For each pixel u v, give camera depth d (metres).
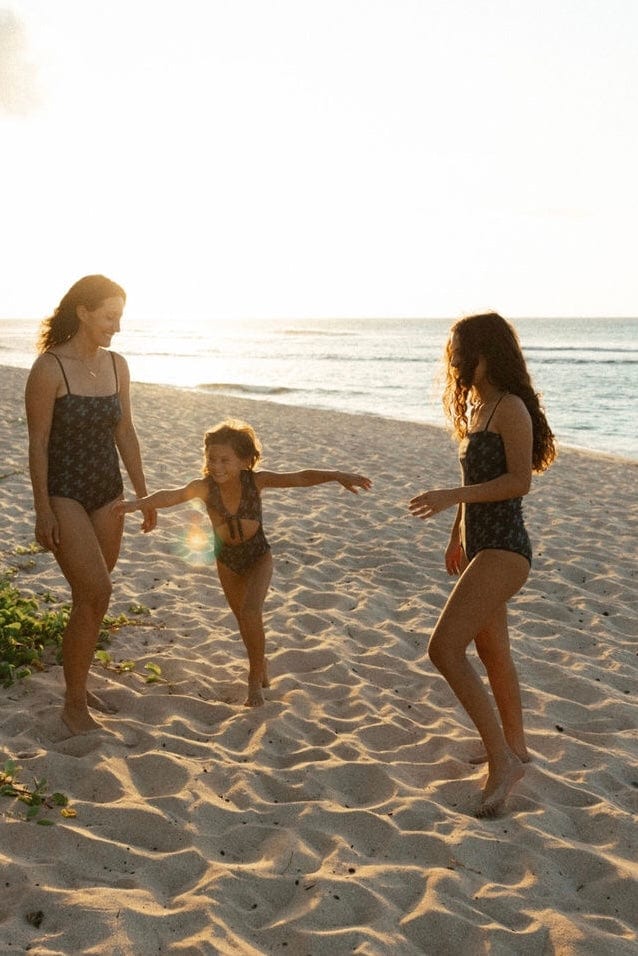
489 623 3.64
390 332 132.50
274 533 7.69
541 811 3.38
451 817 3.32
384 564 6.95
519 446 3.31
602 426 22.64
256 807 3.35
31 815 3.15
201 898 2.72
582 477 12.35
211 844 3.09
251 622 4.20
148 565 6.55
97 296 3.81
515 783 3.57
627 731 4.21
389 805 3.40
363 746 3.93
